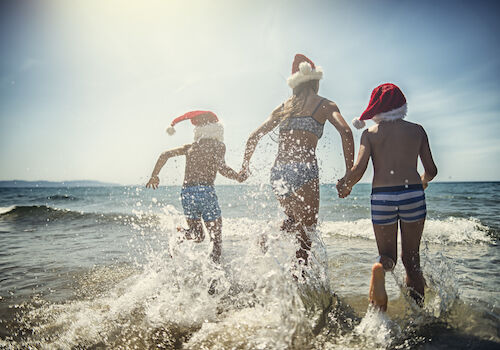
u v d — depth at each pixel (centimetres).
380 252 234
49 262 391
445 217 726
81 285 302
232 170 311
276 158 276
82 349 184
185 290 260
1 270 359
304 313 213
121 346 187
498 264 339
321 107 265
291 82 282
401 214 227
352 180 233
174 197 1780
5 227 730
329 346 179
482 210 853
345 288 280
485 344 174
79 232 630
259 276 256
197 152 338
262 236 273
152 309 235
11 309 245
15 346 187
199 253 299
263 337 190
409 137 237
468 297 243
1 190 5209
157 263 349
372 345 179
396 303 243
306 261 257
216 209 330
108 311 236
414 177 229
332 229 577
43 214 891
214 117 345
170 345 186
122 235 579
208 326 207
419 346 175
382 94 248
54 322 219
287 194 265
